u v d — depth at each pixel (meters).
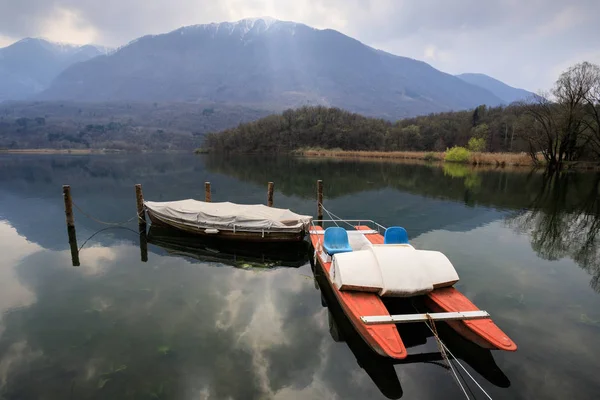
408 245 8.41
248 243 13.45
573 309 8.34
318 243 11.17
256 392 5.64
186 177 37.62
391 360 6.42
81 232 15.46
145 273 10.69
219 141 99.19
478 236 14.77
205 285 9.80
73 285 9.74
